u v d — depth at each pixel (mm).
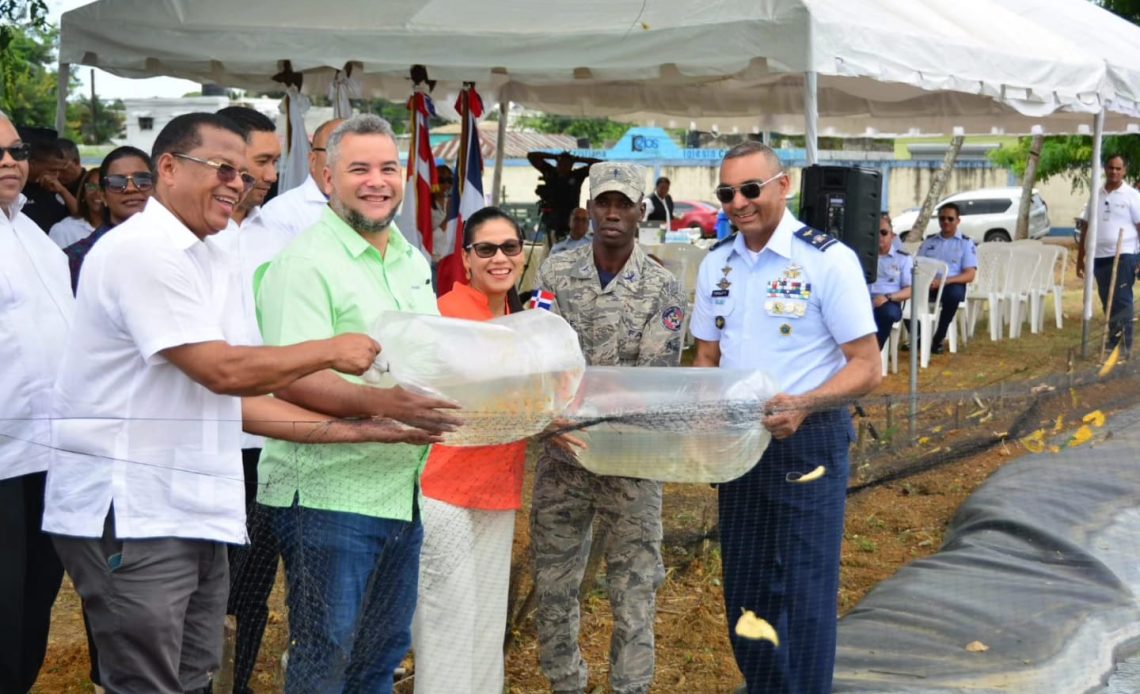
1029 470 6117
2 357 3523
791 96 12320
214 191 2875
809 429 3527
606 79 7594
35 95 33562
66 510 2918
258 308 3303
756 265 3730
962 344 12648
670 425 3357
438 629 3578
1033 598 4793
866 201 4684
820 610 3594
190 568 2955
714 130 14273
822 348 3676
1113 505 5637
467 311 3846
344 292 3215
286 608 3465
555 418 3266
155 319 2777
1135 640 4574
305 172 7973
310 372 2836
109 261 2822
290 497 3189
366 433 3076
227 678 3393
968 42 8023
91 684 4422
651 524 3865
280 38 7641
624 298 3953
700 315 3898
